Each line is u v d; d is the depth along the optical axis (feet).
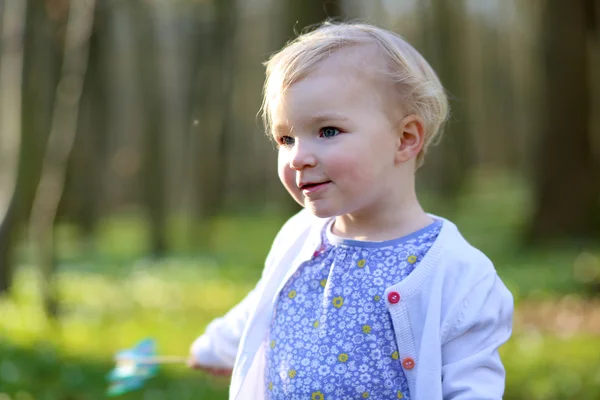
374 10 63.46
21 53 24.68
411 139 6.55
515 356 20.95
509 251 43.98
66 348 21.52
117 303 31.94
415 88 6.47
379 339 6.31
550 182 44.98
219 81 55.93
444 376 6.20
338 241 6.73
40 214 24.07
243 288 36.58
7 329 23.24
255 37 80.02
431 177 83.92
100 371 18.98
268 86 6.62
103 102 59.72
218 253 52.85
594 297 30.60
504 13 92.43
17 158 25.40
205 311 30.19
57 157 24.45
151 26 54.08
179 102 65.51
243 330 7.44
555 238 44.34
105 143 65.26
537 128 45.78
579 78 44.73
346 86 6.23
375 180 6.34
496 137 113.70
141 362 8.21
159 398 16.48
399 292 6.31
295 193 6.46
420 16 68.13
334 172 6.20
